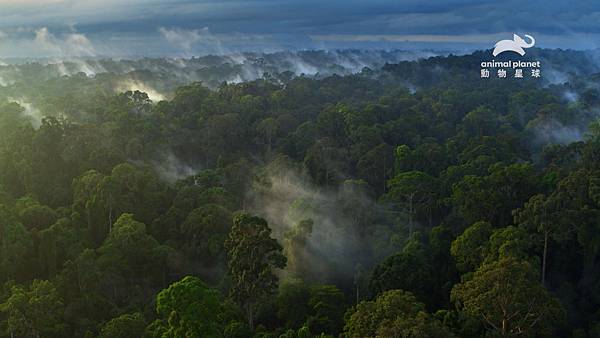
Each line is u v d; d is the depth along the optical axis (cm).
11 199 9381
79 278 7319
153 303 7169
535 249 7269
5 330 6125
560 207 6994
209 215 8862
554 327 5834
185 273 8481
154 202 9819
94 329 6512
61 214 9119
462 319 5494
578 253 7350
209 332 4653
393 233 8812
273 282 6512
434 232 8094
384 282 6944
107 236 8775
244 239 6303
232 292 6431
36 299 6169
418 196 9400
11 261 7688
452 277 7519
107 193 9144
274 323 6894
